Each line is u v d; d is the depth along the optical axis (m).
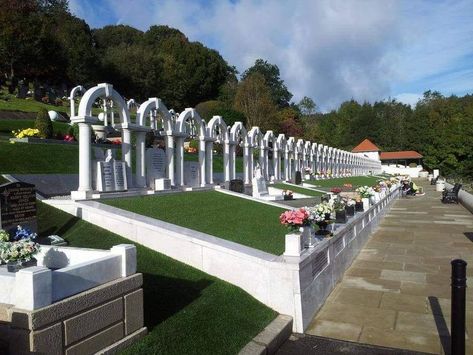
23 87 53.19
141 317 4.92
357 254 12.41
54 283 3.87
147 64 74.44
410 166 93.50
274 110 67.62
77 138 21.86
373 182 48.75
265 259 7.02
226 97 82.88
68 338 3.88
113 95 12.60
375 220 17.36
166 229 8.21
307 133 80.88
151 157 14.63
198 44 89.19
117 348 4.43
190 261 7.86
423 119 97.81
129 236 8.66
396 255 12.36
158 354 4.66
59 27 70.06
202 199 13.61
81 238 8.38
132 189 12.97
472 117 77.62
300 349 6.03
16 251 5.32
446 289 8.84
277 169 30.45
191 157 26.75
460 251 12.89
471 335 6.52
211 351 5.09
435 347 6.11
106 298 4.36
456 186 32.41
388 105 125.69
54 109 43.38
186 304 6.15
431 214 23.33
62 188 14.20
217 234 8.74
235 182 21.39
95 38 87.31
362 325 6.93
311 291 7.29
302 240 7.62
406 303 7.98
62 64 63.66
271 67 94.19
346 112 115.69
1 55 54.28
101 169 11.42
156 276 7.04
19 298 3.68
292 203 21.39
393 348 6.09
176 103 79.62
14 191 7.75
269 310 6.73
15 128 26.84
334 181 40.75
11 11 55.84
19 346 3.59
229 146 22.50
